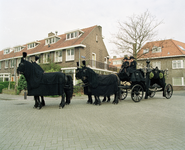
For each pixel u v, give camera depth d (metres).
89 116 6.27
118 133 4.29
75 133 4.28
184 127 4.89
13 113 6.97
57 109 7.84
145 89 10.76
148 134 4.23
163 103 9.58
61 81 8.02
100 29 28.36
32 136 4.07
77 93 15.73
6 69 35.31
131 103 9.65
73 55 23.42
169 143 3.64
